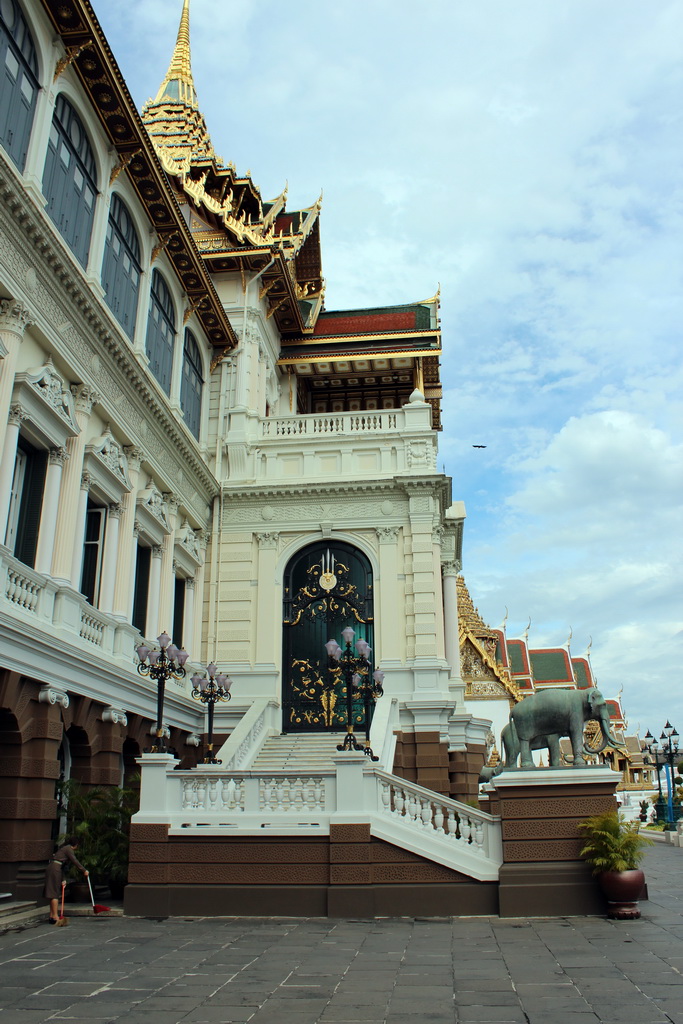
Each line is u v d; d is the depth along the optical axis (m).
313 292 36.38
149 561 21.00
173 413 22.34
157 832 13.81
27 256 14.05
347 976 8.77
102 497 17.91
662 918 12.38
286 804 14.09
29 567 14.32
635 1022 6.91
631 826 13.14
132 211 19.84
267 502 25.53
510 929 11.68
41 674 13.90
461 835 13.89
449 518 28.66
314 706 23.97
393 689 23.12
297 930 11.83
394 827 13.66
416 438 25.70
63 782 14.75
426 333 31.69
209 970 9.08
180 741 21.58
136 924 12.44
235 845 13.73
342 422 26.70
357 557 25.00
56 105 16.05
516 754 14.21
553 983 8.33
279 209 32.22
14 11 14.29
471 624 43.75
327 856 13.58
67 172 16.41
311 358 31.41
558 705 14.21
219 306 24.69
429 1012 7.36
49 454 15.40
